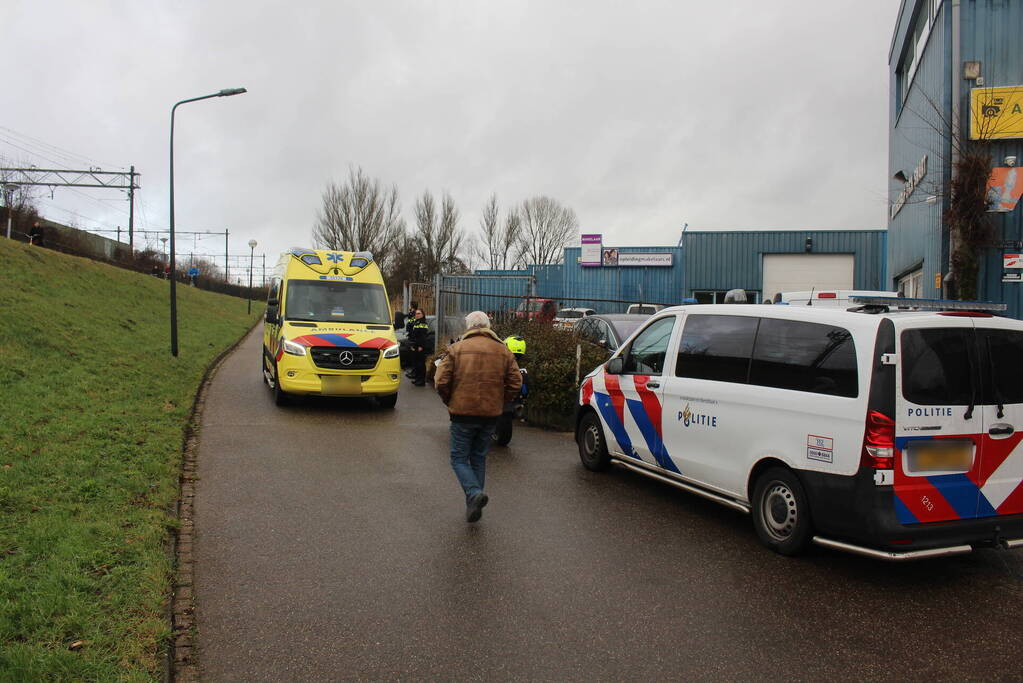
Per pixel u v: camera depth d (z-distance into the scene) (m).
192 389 11.94
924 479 4.39
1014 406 4.67
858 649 3.63
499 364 5.84
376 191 51.12
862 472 4.36
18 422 6.98
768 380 5.12
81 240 35.31
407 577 4.46
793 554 4.91
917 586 4.51
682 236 28.89
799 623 3.93
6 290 13.84
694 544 5.21
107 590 3.82
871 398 4.35
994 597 4.36
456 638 3.66
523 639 3.66
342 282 12.29
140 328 17.30
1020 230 11.57
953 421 4.47
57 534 4.45
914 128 14.95
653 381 6.34
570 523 5.66
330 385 10.86
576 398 9.97
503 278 17.20
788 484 4.90
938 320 4.52
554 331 11.05
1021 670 3.44
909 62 16.48
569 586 4.38
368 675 3.27
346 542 5.07
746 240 28.33
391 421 10.42
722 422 5.48
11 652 3.07
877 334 4.43
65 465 5.95
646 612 4.03
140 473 6.16
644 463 6.52
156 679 3.05
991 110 11.38
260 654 3.44
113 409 8.55
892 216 18.45
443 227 55.69
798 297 8.29
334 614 3.90
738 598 4.26
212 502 5.96
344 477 6.94
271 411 10.84
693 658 3.50
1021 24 11.49
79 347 11.81
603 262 30.50
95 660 3.12
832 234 27.55
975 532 4.49
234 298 53.53
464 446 5.78
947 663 3.50
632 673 3.34
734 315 5.64
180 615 3.80
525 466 7.69
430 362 15.20
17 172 34.94
